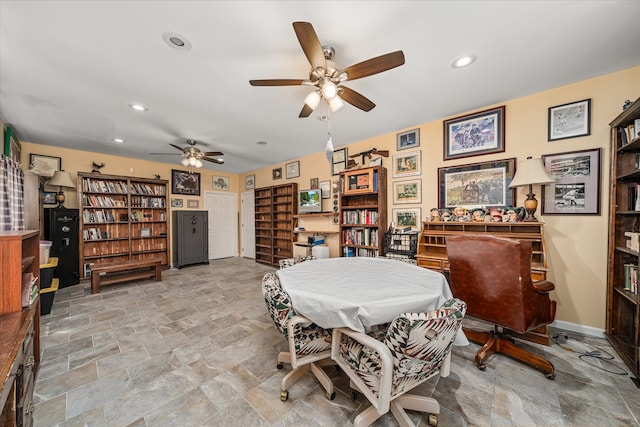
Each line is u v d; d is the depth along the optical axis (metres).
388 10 1.44
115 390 1.57
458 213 2.81
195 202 6.03
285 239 5.34
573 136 2.27
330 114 2.92
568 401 1.45
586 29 1.58
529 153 2.49
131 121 3.06
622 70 2.06
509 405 1.43
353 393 1.49
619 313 2.08
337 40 1.69
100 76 2.08
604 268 2.17
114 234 4.78
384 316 1.26
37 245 1.86
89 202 4.45
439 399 1.48
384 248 3.46
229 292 3.64
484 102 2.63
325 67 1.63
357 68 1.62
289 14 1.46
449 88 2.34
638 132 1.85
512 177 2.58
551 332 2.27
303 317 1.40
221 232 6.55
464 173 2.90
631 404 1.42
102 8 1.39
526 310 1.63
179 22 1.51
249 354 2.00
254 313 2.84
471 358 1.91
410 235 3.15
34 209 2.79
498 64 1.97
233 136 3.69
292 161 5.20
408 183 3.37
